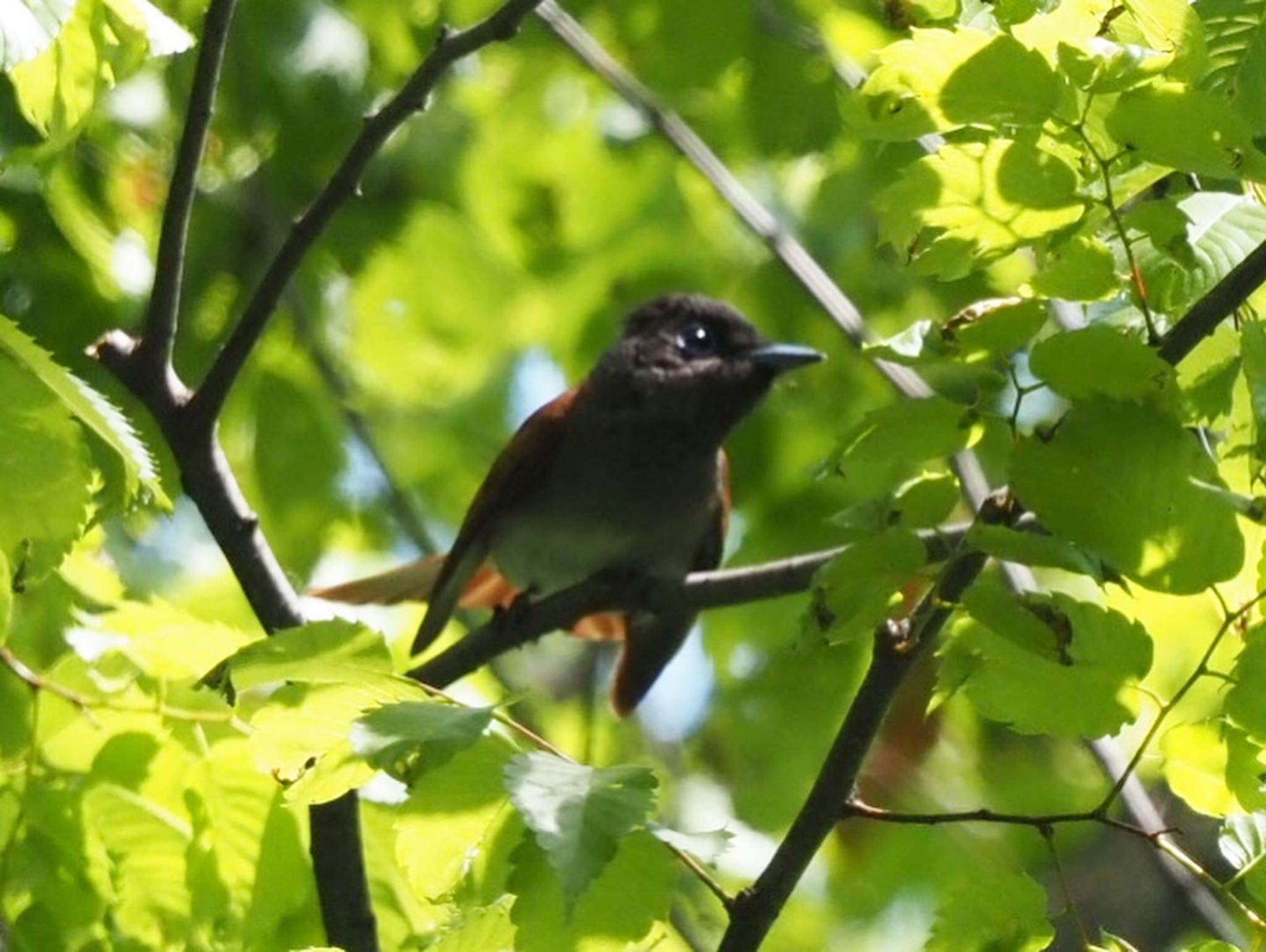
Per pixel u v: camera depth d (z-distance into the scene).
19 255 11.62
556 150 14.78
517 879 5.27
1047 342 5.36
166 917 7.18
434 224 14.17
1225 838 5.48
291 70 13.14
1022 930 5.53
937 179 5.43
